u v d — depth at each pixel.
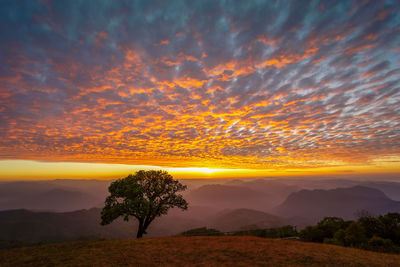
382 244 18.67
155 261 11.34
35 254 13.13
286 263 10.98
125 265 10.70
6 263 11.45
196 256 12.26
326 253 13.12
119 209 22.61
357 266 10.73
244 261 11.30
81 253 13.07
